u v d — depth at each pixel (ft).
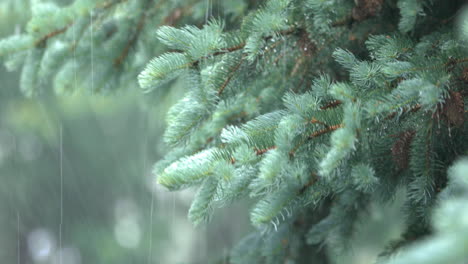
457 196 4.62
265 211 4.67
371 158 4.80
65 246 18.38
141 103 6.30
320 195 4.75
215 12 5.57
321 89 4.76
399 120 4.72
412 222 5.04
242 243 5.77
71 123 17.69
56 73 5.90
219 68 4.93
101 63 5.83
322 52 5.16
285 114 4.79
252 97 5.12
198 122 4.96
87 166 18.19
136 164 17.75
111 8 5.73
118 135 17.83
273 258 5.60
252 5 5.40
